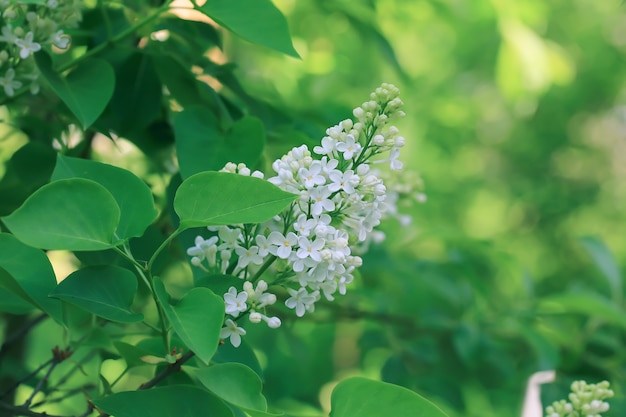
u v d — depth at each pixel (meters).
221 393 0.90
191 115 1.05
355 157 0.94
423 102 2.64
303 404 1.77
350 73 2.11
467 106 2.85
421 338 1.55
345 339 2.41
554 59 2.20
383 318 1.53
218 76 1.15
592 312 1.36
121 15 1.15
